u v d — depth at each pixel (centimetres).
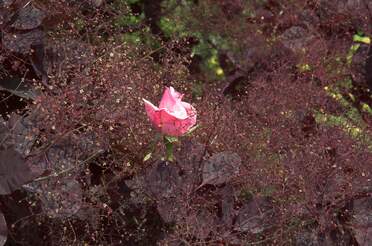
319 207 186
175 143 181
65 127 176
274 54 231
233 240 181
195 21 233
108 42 199
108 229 184
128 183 181
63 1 193
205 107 192
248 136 196
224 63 232
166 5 234
